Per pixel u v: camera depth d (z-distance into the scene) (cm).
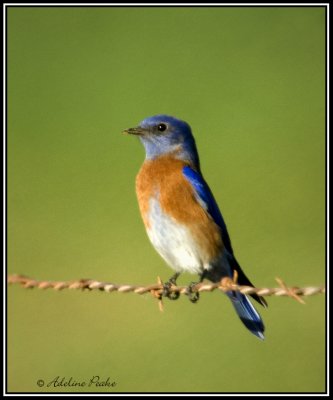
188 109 2373
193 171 1173
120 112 2352
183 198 1153
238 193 2052
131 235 1877
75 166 2153
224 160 2169
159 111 2345
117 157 2192
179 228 1153
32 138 2261
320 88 2459
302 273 1753
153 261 1781
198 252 1154
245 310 1143
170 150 1228
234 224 1941
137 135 1245
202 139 2253
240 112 2350
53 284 1020
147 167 1203
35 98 2416
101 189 2058
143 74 2509
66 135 2273
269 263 1792
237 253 1836
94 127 2300
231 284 948
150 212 1173
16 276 1022
